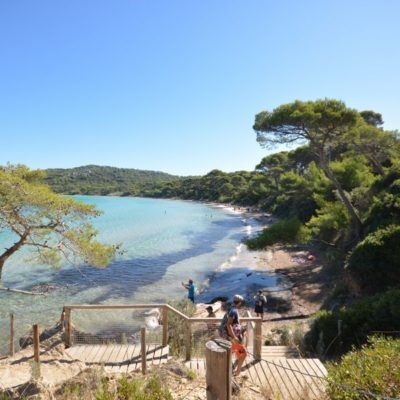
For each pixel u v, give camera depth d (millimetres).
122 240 42844
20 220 10555
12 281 23891
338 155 40094
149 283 24375
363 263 15609
